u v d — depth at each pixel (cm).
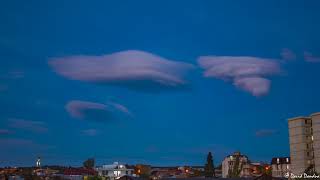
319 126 16050
